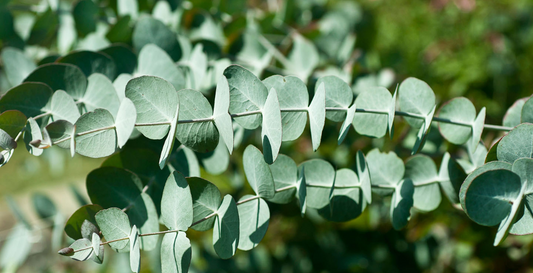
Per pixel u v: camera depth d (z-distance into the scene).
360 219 1.42
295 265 1.55
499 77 2.56
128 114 0.82
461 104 0.89
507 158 0.84
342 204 0.90
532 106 0.86
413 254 1.51
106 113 0.83
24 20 1.21
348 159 1.34
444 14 2.97
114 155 0.91
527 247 1.19
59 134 0.82
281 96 0.86
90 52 0.94
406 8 2.97
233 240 0.84
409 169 0.92
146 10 1.19
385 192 0.92
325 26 1.62
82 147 0.83
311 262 1.55
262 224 0.86
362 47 2.01
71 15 1.06
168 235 0.84
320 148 1.50
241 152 1.37
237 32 1.10
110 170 0.88
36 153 0.84
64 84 0.90
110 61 0.94
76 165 4.28
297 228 1.58
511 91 2.56
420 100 0.88
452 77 2.61
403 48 2.82
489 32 2.77
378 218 1.43
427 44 2.88
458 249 1.51
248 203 0.86
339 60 1.44
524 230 0.83
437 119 0.89
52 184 4.09
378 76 1.40
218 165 0.95
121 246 0.83
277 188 0.89
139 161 0.91
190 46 1.01
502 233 0.81
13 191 4.05
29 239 1.30
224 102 0.83
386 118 0.88
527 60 2.62
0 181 4.15
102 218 0.83
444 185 0.92
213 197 0.85
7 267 1.25
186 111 0.85
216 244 0.85
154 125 0.84
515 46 2.67
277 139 0.82
